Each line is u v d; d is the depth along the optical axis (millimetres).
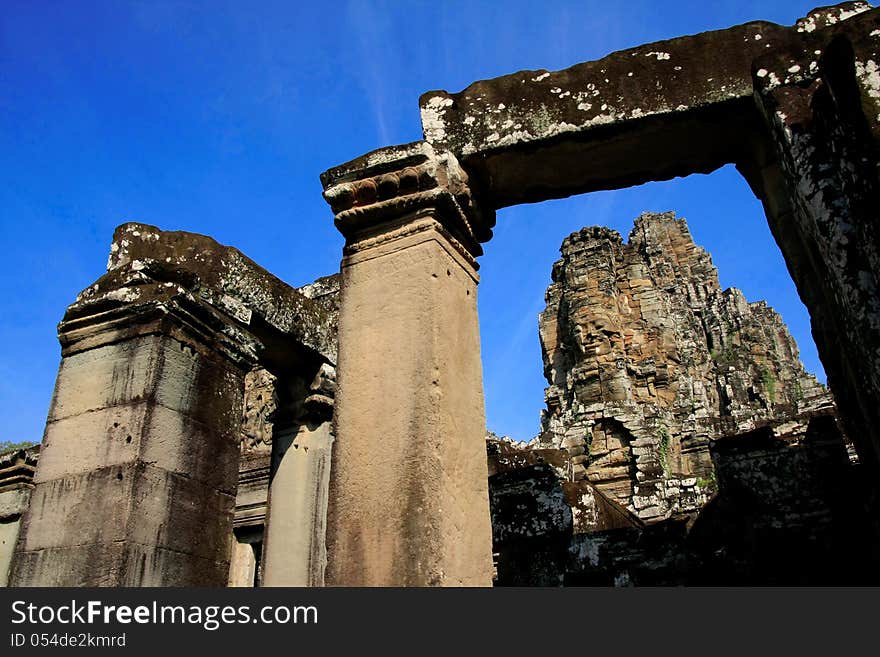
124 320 7891
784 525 9789
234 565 13883
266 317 9523
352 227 6652
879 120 4574
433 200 6379
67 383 7930
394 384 5785
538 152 6969
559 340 25203
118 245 8531
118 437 7266
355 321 6242
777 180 6902
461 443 5793
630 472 18391
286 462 10508
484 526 5836
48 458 7574
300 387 10695
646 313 24453
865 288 5020
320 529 9797
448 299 6191
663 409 21812
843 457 9898
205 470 7766
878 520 6645
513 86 7203
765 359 41125
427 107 7301
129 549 6723
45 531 7156
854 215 4996
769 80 6133
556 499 11023
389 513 5344
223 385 8320
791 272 6969
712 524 10180
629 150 7082
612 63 7113
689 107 6723
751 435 10531
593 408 19562
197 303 8164
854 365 5344
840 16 6879
